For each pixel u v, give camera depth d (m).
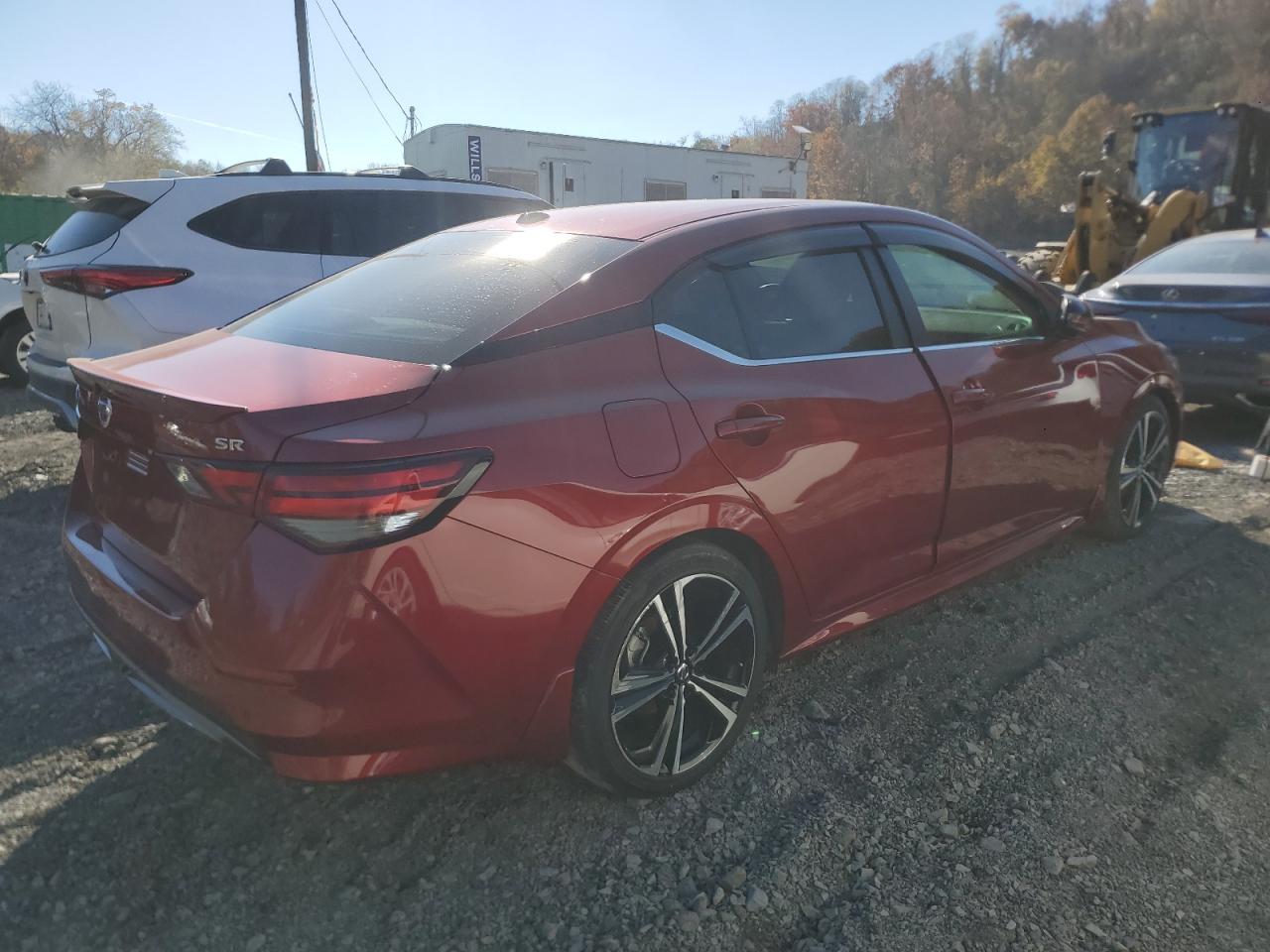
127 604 2.23
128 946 1.99
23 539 4.45
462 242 2.98
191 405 1.95
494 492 2.00
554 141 19.56
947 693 2.96
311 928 2.04
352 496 1.85
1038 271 15.62
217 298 5.48
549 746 2.24
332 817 2.41
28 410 7.77
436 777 2.58
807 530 2.62
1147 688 2.97
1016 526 3.48
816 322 2.78
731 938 1.99
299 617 1.86
